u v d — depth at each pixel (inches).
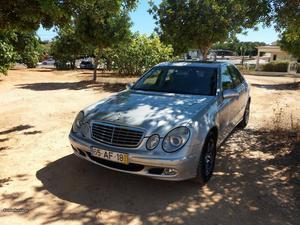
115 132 159.2
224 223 138.4
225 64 247.1
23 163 198.5
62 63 1529.3
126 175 181.9
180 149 152.0
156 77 226.7
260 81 909.8
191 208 149.9
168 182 175.3
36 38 911.0
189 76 218.2
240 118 272.8
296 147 239.0
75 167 192.4
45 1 191.3
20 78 805.9
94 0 235.3
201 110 174.1
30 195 157.9
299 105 432.8
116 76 907.4
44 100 442.0
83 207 148.3
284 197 162.9
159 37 808.9
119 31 640.4
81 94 508.7
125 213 144.1
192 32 640.4
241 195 163.9
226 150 233.3
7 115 340.8
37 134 264.4
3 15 212.5
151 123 157.2
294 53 800.9
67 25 247.0
